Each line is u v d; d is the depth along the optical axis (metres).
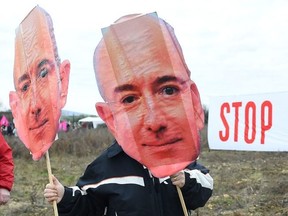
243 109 11.39
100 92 2.67
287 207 8.02
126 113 2.61
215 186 10.45
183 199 2.67
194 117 2.57
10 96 3.11
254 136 11.19
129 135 2.61
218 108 11.95
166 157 2.58
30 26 2.94
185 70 2.57
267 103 10.91
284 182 9.99
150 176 2.68
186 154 2.57
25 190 10.48
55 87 2.77
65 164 16.41
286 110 10.58
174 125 2.57
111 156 2.72
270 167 14.01
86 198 2.76
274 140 10.82
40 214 7.81
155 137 2.58
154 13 2.55
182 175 2.64
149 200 2.64
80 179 2.84
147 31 2.55
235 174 12.55
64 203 2.71
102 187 2.69
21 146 18.16
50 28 2.79
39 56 2.87
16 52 3.09
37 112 2.88
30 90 2.95
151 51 2.56
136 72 2.58
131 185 2.65
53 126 2.78
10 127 22.59
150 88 2.57
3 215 7.93
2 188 3.78
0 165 3.78
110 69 2.62
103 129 25.89
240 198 8.80
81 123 38.88
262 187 9.88
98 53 2.65
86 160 17.73
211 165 15.23
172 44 2.55
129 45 2.58
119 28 2.58
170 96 2.56
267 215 7.57
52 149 19.61
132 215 2.62
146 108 2.58
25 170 14.79
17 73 3.07
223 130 11.83
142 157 2.59
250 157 17.25
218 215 7.61
